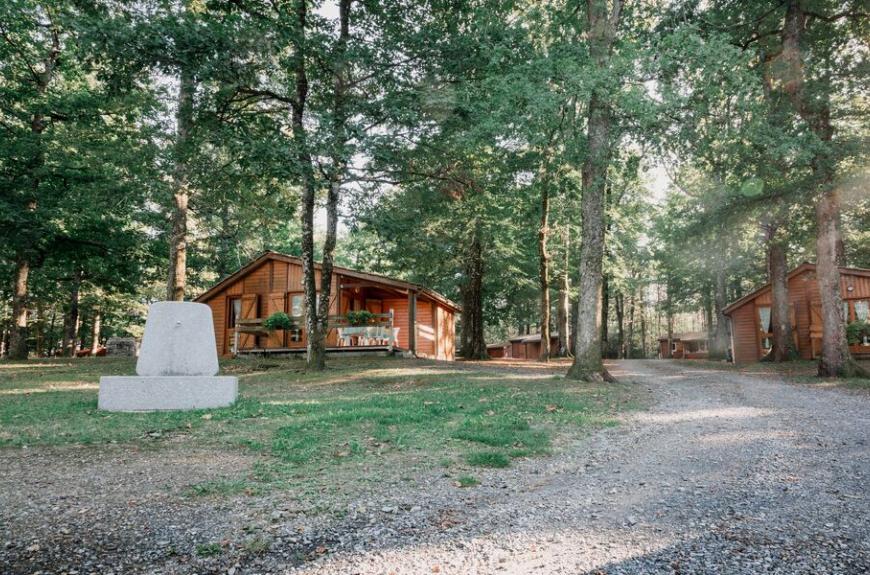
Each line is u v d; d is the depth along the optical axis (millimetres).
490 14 15031
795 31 15812
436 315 29750
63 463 5184
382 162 15023
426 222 20422
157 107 15438
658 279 49750
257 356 22328
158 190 15664
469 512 3998
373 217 15914
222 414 8000
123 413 8141
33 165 19938
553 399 10227
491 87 12867
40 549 3227
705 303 47406
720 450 6078
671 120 12945
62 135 19688
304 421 7492
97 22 12023
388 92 15148
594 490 4590
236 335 22781
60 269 29109
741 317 28375
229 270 41969
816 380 14703
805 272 26047
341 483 4664
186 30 12375
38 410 8312
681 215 19797
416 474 4980
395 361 19484
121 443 6074
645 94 11352
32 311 38750
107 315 41344
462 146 14750
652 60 11570
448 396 10680
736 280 42688
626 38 14727
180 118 15336
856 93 16531
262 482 4648
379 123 14969
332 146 13445
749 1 16891
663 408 9391
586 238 14312
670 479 4918
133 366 17422
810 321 25750
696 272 35688
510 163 17312
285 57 14406
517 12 18016
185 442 6164
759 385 13727
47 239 20531
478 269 29641
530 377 14734
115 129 19891
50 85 22297
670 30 15438
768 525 3672
